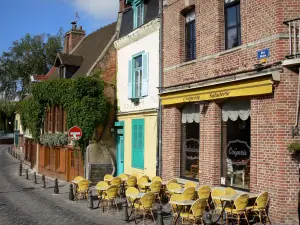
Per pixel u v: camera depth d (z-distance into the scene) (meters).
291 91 9.31
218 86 11.30
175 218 9.52
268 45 9.80
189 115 13.41
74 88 18.22
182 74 13.45
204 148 12.15
